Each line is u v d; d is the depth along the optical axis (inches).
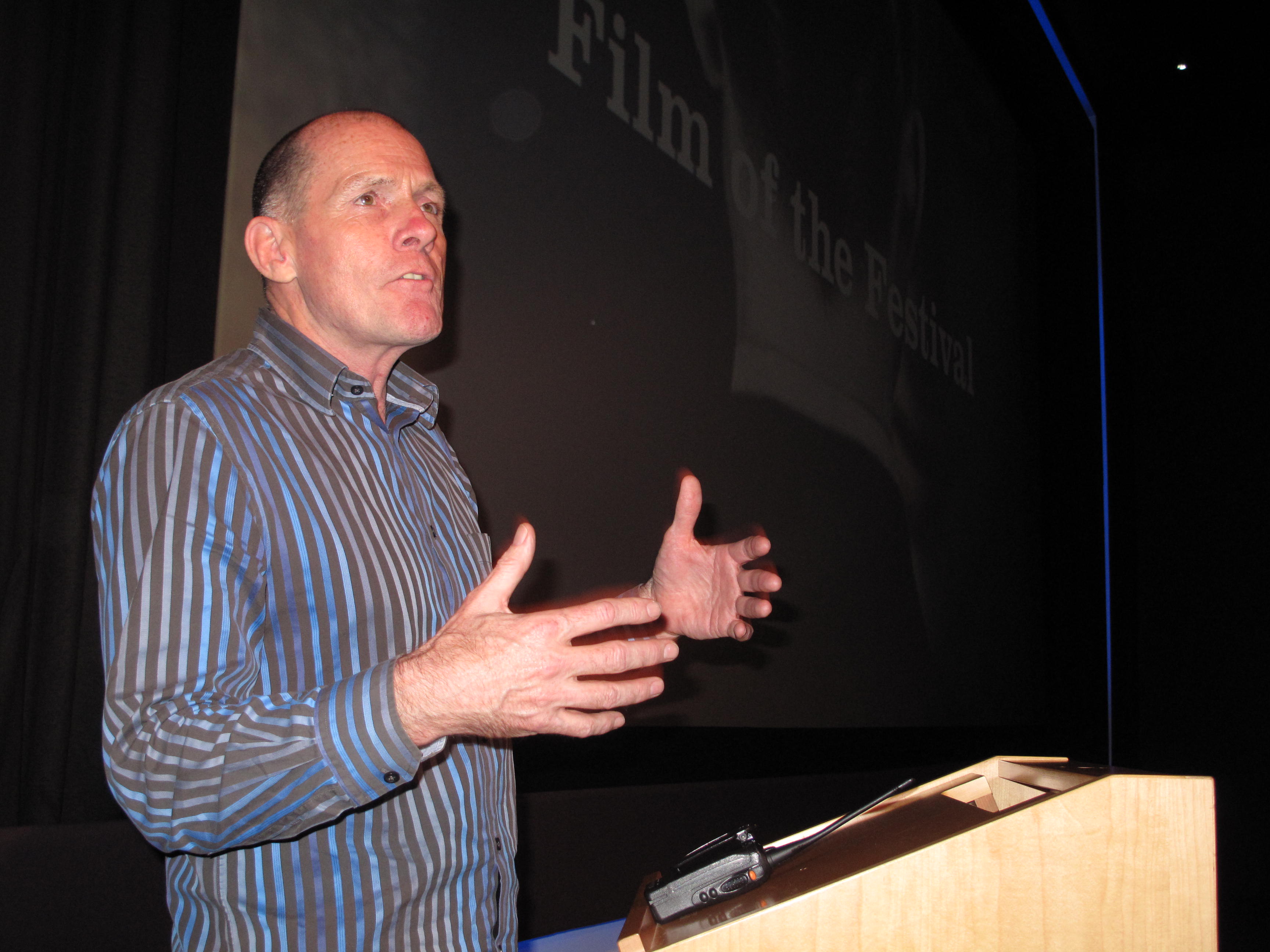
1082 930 23.8
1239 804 183.0
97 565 27.5
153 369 48.2
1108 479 198.2
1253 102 188.5
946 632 130.0
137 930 42.9
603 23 81.9
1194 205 203.8
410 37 63.1
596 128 79.7
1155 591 195.2
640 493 80.2
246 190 51.6
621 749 82.0
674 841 78.6
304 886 27.2
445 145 65.7
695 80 93.3
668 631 36.3
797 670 97.9
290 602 28.1
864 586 111.6
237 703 24.4
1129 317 204.1
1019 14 158.7
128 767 23.3
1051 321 182.4
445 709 22.3
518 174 71.7
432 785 29.7
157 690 24.0
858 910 23.6
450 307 65.4
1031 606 159.3
